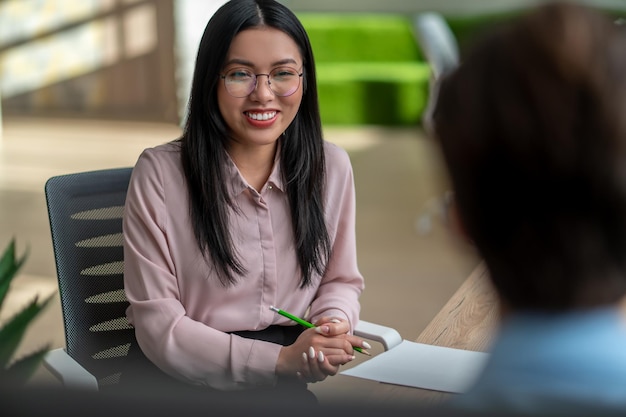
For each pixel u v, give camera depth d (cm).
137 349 187
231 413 44
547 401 58
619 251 58
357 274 188
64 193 186
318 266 181
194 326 165
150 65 917
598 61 57
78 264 185
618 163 57
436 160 65
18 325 79
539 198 59
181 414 45
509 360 62
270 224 174
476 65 61
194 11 873
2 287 89
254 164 175
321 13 946
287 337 178
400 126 816
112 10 922
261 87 166
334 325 161
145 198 168
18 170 661
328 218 184
